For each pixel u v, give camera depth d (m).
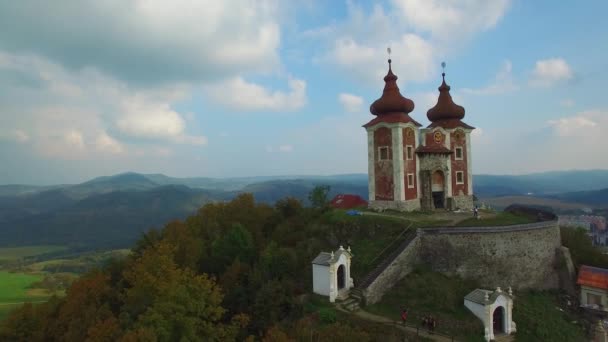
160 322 46.34
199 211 89.94
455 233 58.19
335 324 41.81
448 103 81.50
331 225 67.19
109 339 49.78
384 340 42.88
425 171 76.81
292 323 47.38
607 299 57.97
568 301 60.12
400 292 52.72
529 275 60.53
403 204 72.12
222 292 57.72
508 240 59.50
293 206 82.19
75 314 62.53
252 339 41.91
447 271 57.59
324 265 52.53
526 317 51.75
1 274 191.62
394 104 73.75
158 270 56.53
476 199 83.62
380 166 74.50
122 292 65.44
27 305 68.44
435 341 44.25
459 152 80.88
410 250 57.16
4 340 63.97
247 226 79.69
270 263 59.03
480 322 48.22
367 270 56.50
